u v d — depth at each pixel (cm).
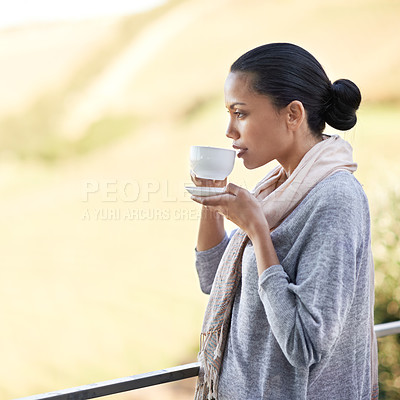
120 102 2242
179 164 2083
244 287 200
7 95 2322
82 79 2325
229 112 203
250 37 2092
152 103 2200
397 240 530
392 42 1783
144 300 1585
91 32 2342
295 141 200
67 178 2239
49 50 2344
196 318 1507
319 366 185
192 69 2158
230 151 211
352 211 182
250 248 200
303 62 196
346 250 177
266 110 193
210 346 214
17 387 1519
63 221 1967
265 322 194
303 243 186
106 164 2188
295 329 175
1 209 2092
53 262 1783
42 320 1619
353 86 204
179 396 1084
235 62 200
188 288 1603
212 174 211
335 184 186
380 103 1698
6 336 1606
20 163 2266
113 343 1509
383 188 571
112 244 1758
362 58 1816
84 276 1698
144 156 2136
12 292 1709
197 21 2202
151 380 216
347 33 1864
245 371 197
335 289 173
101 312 1590
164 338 1481
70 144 2277
